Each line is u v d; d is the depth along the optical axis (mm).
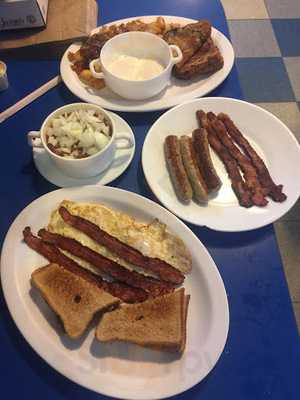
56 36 1078
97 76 998
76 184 878
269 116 976
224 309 718
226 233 841
